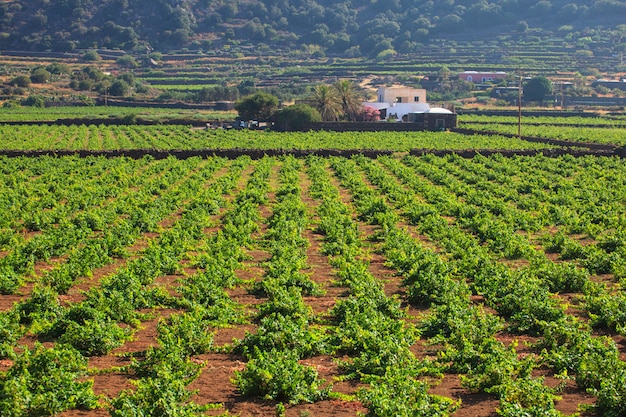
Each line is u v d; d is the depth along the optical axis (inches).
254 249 1264.8
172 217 1577.3
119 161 2522.1
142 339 781.3
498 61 7662.4
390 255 1149.1
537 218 1510.8
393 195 1813.5
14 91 6279.5
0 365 692.1
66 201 1788.9
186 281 978.1
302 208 1583.4
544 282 981.8
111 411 559.2
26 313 843.4
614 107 5477.4
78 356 675.4
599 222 1467.8
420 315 858.8
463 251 1138.0
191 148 2915.8
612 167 2377.0
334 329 789.2
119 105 5890.8
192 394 607.2
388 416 540.7
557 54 7775.6
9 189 1857.8
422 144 3107.8
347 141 3250.5
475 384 625.0
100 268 1102.4
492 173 2219.5
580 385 635.5
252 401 613.6
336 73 7460.6
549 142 3159.5
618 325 786.2
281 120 4010.8
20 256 1098.1
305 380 628.7
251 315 855.1
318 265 1141.1
